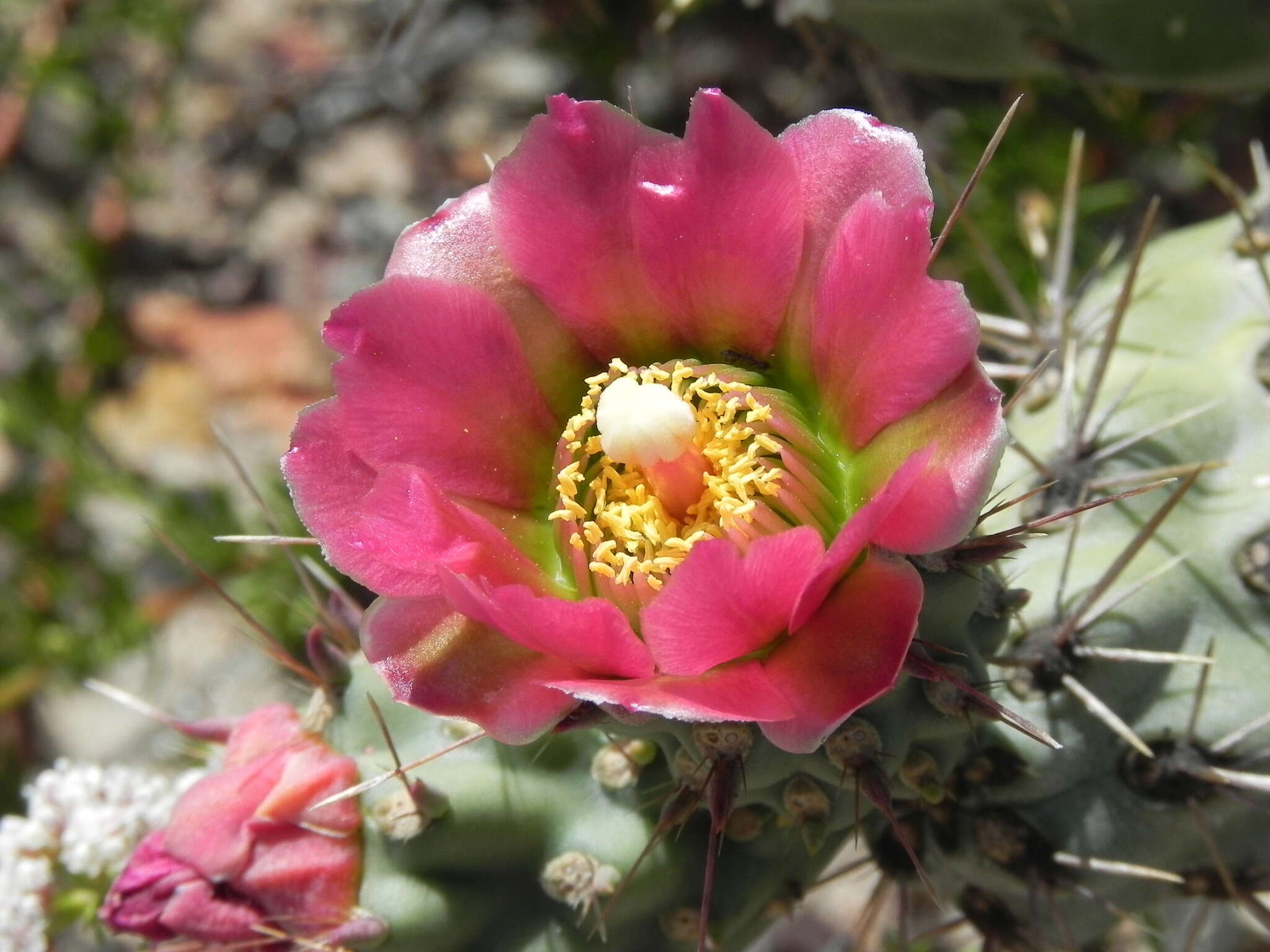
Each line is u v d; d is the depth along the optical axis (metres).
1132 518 0.19
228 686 0.33
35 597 0.31
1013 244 0.28
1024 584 0.19
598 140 0.16
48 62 0.34
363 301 0.16
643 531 0.17
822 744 0.16
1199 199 0.31
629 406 0.16
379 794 0.18
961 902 0.19
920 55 0.24
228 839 0.17
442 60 0.39
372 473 0.16
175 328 0.37
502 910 0.18
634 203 0.17
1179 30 0.22
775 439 0.17
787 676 0.16
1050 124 0.30
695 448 0.17
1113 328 0.19
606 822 0.18
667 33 0.33
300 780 0.18
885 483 0.16
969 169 0.29
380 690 0.18
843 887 0.30
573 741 0.18
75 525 0.33
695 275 0.17
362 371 0.16
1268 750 0.18
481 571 0.16
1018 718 0.16
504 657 0.16
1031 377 0.17
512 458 0.17
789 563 0.15
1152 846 0.18
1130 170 0.31
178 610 0.31
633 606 0.17
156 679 0.32
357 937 0.17
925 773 0.17
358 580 0.16
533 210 0.17
